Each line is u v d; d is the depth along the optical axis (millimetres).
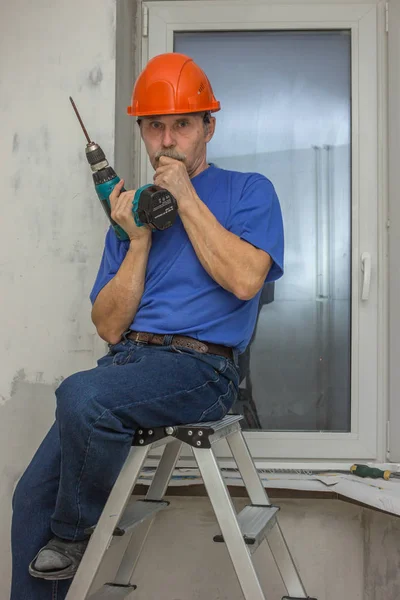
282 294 2307
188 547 2145
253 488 1746
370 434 2242
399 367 2160
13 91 2137
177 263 1642
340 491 2002
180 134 1689
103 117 2105
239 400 2293
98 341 2086
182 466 2180
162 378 1489
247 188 1676
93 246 2098
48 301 2107
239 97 2342
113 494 1456
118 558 2139
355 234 2279
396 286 2186
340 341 2293
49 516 1515
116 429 1411
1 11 2152
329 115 2324
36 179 2119
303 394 2287
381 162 2283
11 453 2104
